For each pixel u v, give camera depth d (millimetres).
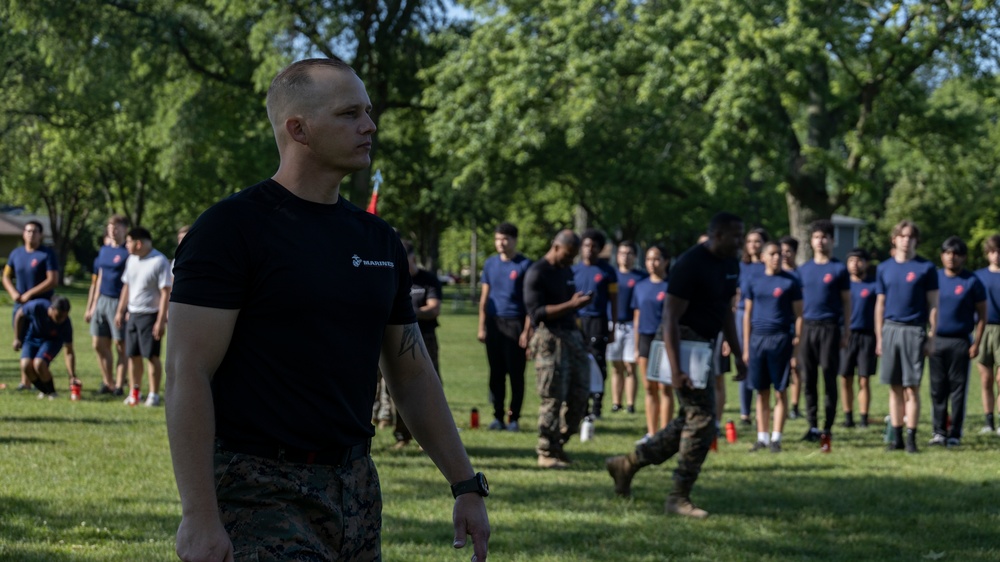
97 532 6109
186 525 2525
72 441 9555
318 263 2750
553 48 29250
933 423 11477
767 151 27797
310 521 2736
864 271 13047
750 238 10891
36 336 12992
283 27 31047
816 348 11500
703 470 9281
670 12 26906
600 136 34094
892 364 10789
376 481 2926
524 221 55625
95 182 56344
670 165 34812
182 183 41125
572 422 9328
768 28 25359
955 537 6730
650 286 12461
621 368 14492
